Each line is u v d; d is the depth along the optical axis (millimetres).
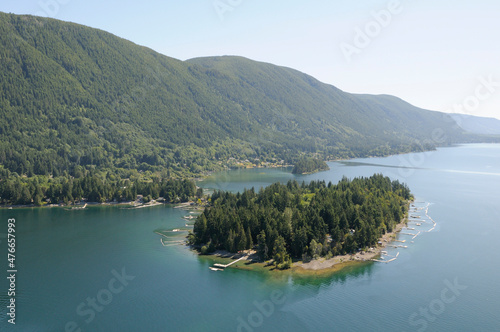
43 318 139250
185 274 175125
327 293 157125
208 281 168125
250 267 182500
